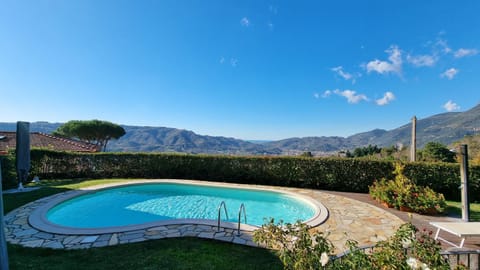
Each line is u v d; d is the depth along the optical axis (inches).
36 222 262.5
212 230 244.7
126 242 214.4
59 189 431.2
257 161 565.9
